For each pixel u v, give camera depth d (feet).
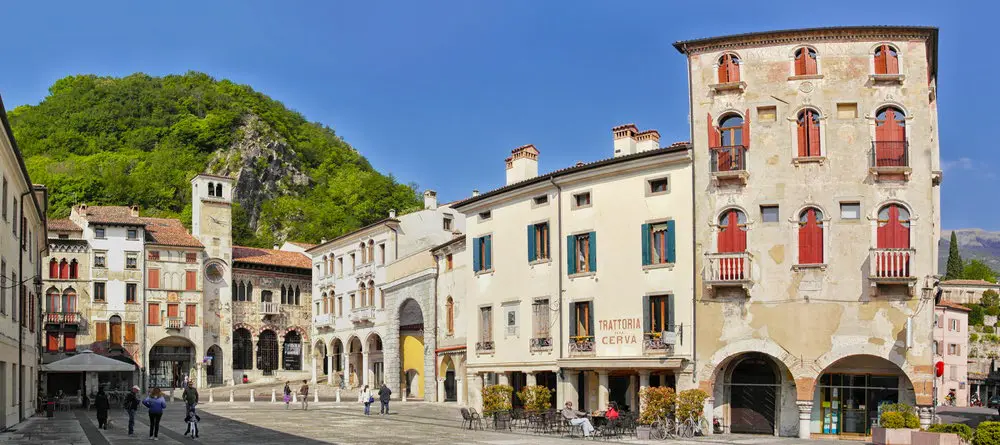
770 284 127.75
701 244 131.85
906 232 124.77
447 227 269.23
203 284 304.71
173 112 571.28
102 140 534.37
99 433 131.34
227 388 290.35
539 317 154.92
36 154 506.07
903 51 128.16
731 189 131.13
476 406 167.94
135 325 287.89
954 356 338.75
